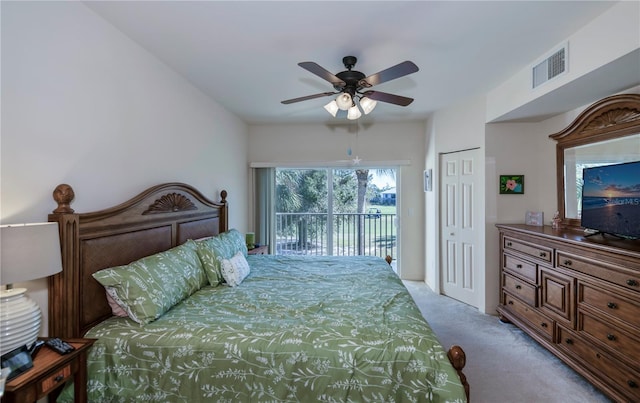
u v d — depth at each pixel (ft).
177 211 8.63
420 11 5.97
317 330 5.17
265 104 12.06
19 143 4.72
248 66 8.54
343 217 16.21
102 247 5.92
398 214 15.44
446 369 4.52
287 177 16.30
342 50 7.57
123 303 5.57
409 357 4.64
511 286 10.00
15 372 3.73
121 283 5.55
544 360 8.08
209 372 4.84
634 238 6.63
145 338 5.07
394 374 4.60
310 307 6.22
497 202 11.17
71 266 5.18
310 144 15.44
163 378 4.90
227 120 12.84
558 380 7.22
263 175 15.47
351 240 16.20
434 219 13.57
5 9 4.50
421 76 9.27
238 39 7.07
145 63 7.59
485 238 11.23
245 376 4.80
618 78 6.79
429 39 7.06
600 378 6.38
